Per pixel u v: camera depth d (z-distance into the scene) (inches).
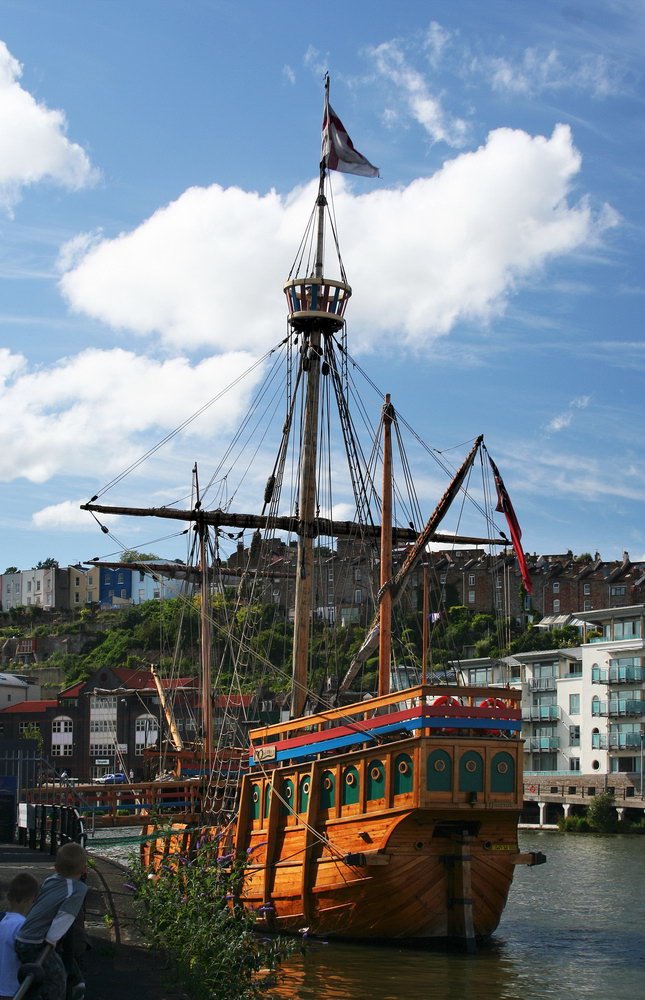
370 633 1627.7
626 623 3863.2
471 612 6574.8
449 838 1256.2
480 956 1248.2
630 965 1213.1
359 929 1283.2
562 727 4010.8
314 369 1819.6
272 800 1406.3
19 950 486.0
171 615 5920.3
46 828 1663.4
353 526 1833.2
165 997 768.3
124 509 2010.3
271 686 3051.2
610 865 2336.4
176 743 2127.2
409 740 1221.7
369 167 1886.1
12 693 6077.8
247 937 926.4
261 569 2181.3
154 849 1339.8
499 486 1517.0
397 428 1635.1
